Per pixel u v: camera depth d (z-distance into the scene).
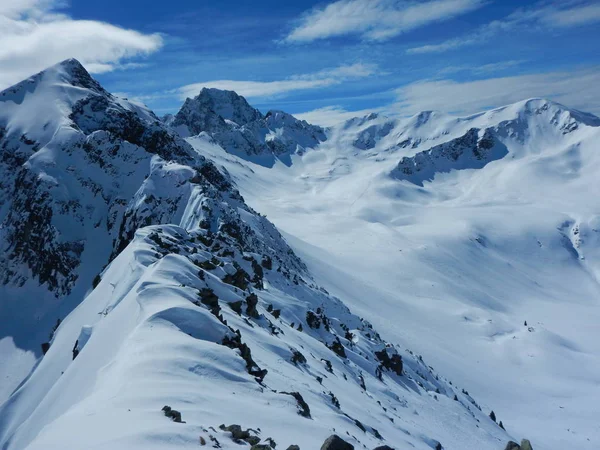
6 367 76.25
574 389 101.81
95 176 108.56
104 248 98.38
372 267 195.62
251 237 93.94
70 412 14.88
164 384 16.77
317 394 27.02
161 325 24.20
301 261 127.62
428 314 143.75
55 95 131.88
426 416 50.16
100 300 50.16
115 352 26.28
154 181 98.69
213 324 25.14
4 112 128.50
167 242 50.69
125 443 10.93
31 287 93.56
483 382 98.12
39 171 105.31
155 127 129.50
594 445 70.81
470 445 44.75
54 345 53.62
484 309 170.00
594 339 146.62
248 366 22.73
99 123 125.56
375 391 49.19
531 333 136.38
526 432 74.50
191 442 11.66
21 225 99.88
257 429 15.24
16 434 31.45
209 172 129.12
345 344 62.94
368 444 21.48
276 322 48.78
